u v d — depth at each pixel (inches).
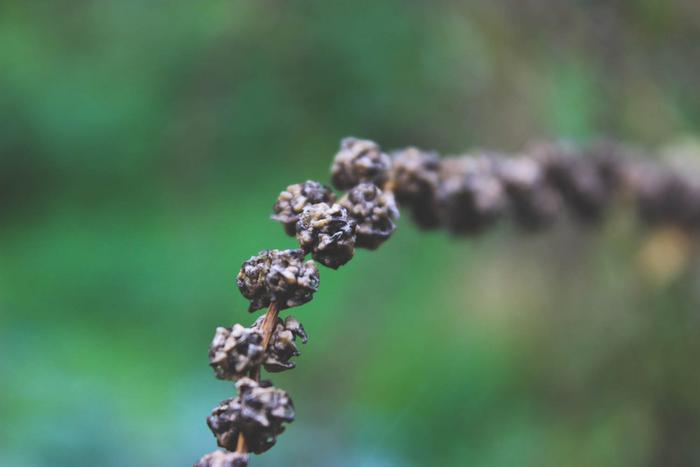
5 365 29.6
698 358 15.9
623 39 17.1
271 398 6.8
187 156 23.6
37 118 31.1
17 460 25.0
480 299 20.5
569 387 17.8
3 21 27.4
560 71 18.1
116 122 28.4
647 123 16.9
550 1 17.5
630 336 16.7
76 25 26.7
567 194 11.7
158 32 24.0
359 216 7.7
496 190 9.8
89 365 30.3
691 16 16.7
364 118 20.7
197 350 31.0
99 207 34.8
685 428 16.0
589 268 17.5
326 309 26.0
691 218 13.4
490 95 19.2
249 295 7.2
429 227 8.9
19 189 35.6
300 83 21.1
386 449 22.2
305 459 23.4
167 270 32.1
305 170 21.7
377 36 20.4
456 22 19.7
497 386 19.6
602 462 16.7
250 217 27.0
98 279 33.6
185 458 27.1
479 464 19.1
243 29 21.8
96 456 26.2
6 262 35.8
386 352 22.7
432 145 20.3
